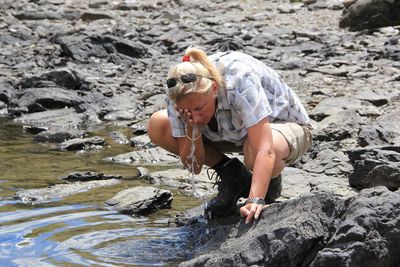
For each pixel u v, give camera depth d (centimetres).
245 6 2395
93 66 1633
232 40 1783
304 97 1284
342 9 2222
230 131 695
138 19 2217
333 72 1436
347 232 587
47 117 1290
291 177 884
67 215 784
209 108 664
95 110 1320
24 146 1102
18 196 849
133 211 793
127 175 940
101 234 727
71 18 2217
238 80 666
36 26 2053
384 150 852
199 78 652
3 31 1981
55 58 1698
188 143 718
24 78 1455
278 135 698
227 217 761
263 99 670
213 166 763
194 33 1936
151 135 758
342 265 575
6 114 1327
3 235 723
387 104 1223
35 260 664
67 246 696
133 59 1673
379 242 588
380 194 618
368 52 1596
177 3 2462
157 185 895
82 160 1020
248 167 695
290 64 1518
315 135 1037
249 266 601
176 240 709
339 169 906
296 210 628
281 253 599
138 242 705
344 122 1098
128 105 1345
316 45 1709
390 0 1845
